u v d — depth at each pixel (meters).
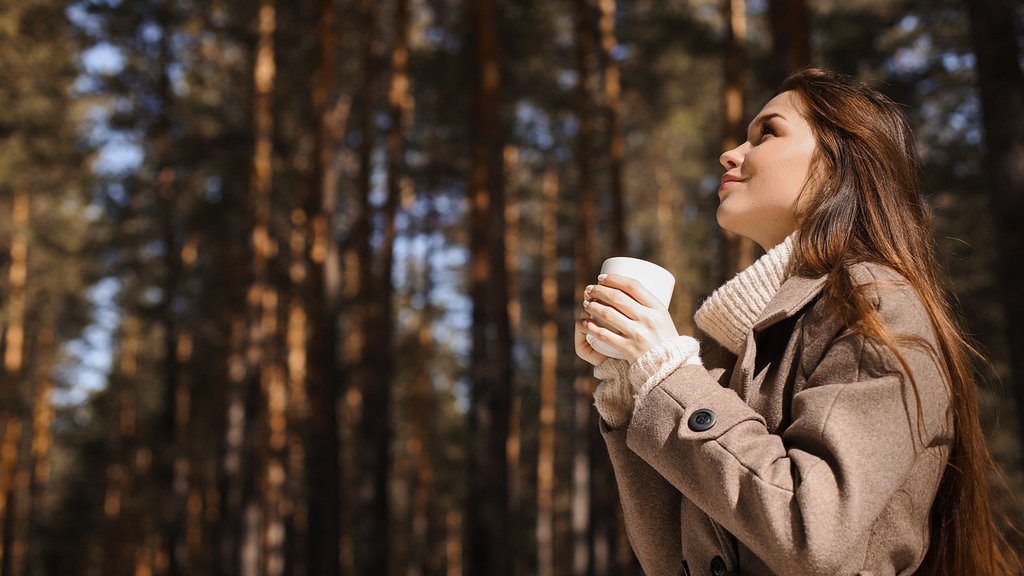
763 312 1.33
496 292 13.17
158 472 25.11
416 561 21.53
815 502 1.08
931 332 1.23
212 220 18.91
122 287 25.33
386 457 15.25
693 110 18.69
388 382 15.53
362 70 18.70
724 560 1.29
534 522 35.66
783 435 1.21
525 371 34.44
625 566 18.22
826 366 1.22
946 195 12.55
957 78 12.57
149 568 29.64
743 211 1.45
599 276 1.41
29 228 21.05
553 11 16.23
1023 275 6.54
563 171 23.27
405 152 18.98
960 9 12.25
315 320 16.42
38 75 16.78
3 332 27.91
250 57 18.11
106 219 21.05
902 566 1.25
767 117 1.47
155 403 31.08
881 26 12.73
